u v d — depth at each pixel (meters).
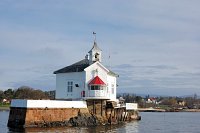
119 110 90.00
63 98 86.31
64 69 87.56
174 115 186.62
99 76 83.38
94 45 87.44
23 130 63.03
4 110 163.62
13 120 69.25
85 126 74.94
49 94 185.12
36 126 67.50
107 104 83.50
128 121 97.69
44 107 69.12
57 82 88.38
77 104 76.94
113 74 89.75
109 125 80.62
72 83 84.94
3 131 61.62
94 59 86.56
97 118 79.38
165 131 78.44
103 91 81.19
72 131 64.50
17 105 69.06
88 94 81.62
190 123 112.19
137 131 72.88
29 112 66.69
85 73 82.38
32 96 182.12
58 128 68.19
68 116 74.19
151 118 139.50
